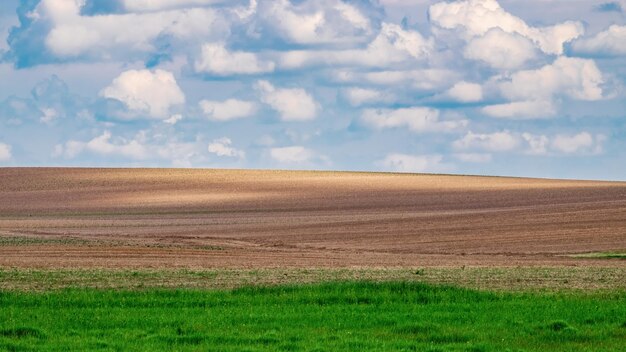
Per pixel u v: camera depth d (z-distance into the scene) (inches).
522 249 2682.1
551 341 1008.9
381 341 986.1
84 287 1528.1
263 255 2373.3
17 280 1622.8
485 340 1010.1
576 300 1323.8
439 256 2413.9
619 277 1718.8
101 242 2815.0
